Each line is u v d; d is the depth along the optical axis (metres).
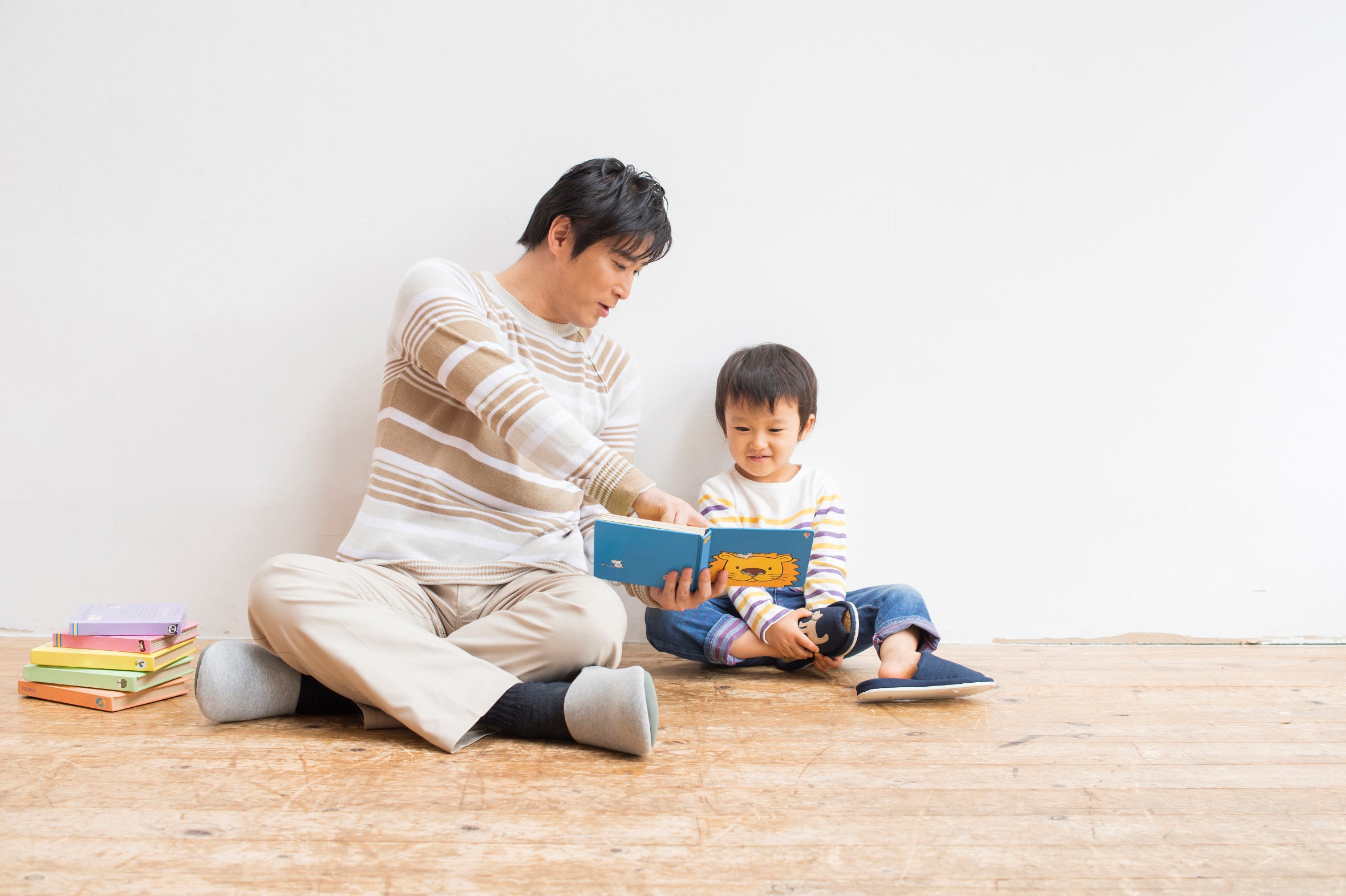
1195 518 1.76
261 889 0.64
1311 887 0.69
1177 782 0.92
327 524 1.62
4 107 1.57
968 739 1.07
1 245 1.58
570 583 1.16
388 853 0.71
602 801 0.83
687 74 1.66
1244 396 1.76
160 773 0.88
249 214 1.60
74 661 1.18
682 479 1.70
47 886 0.64
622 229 1.25
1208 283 1.75
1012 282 1.73
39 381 1.58
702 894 0.65
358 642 1.00
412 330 1.17
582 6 1.64
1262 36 1.75
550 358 1.35
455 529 1.23
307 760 0.93
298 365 1.61
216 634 1.62
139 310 1.59
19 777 0.87
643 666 1.54
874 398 1.72
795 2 1.68
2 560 1.59
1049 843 0.76
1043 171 1.72
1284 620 1.76
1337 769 0.97
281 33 1.60
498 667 1.10
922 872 0.70
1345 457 1.77
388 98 1.62
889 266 1.71
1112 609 1.75
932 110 1.70
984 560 1.74
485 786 0.87
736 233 1.69
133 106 1.58
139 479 1.60
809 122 1.69
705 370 1.69
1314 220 1.76
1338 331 1.77
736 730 1.10
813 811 0.82
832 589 1.51
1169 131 1.74
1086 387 1.74
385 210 1.62
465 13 1.62
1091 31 1.72
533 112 1.64
